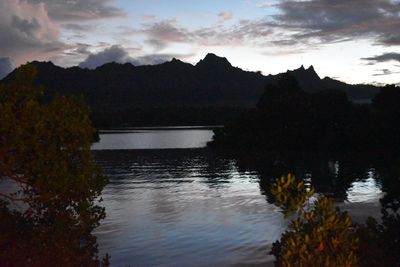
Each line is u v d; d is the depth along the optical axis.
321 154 81.94
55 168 10.78
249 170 58.38
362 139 84.81
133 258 19.75
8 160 10.79
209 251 20.69
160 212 30.56
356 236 13.23
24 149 10.64
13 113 10.83
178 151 93.31
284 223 26.19
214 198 36.34
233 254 20.17
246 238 22.95
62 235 11.41
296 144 91.56
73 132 11.33
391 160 69.56
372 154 80.62
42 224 11.96
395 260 13.48
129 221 27.55
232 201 34.69
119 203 34.50
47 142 11.05
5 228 11.65
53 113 11.12
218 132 105.38
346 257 6.75
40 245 11.40
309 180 47.12
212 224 26.44
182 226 25.98
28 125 10.84
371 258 13.12
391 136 83.81
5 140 10.76
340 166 61.97
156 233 24.31
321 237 6.61
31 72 11.58
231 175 53.03
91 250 12.77
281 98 101.50
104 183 12.41
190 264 18.80
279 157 77.12
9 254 11.35
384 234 14.57
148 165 66.75
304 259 6.53
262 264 18.61
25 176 11.06
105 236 23.72
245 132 102.12
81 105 11.89
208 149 97.94
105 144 118.75
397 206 16.16
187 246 21.58
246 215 28.97
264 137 95.44
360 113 90.69
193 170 59.22
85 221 11.88
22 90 11.43
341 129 89.50
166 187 43.50
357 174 52.44
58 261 11.35
